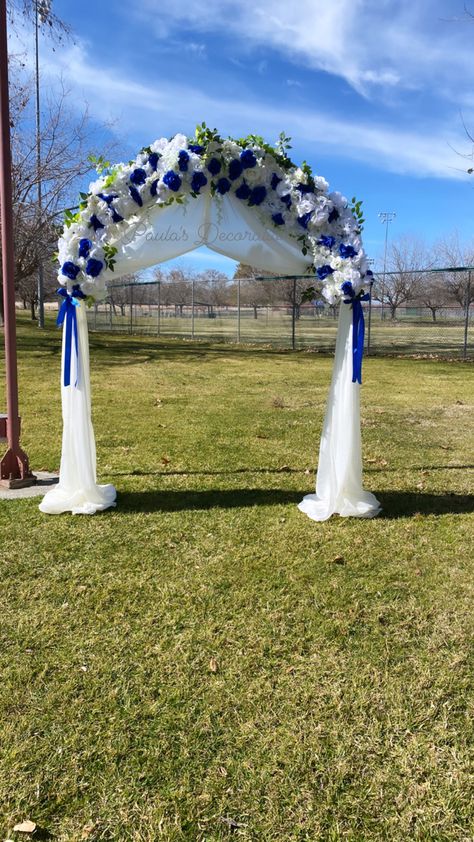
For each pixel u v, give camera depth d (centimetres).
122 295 3198
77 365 432
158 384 1096
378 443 661
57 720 222
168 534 398
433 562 359
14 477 496
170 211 423
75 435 439
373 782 196
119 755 205
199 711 228
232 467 556
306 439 667
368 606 306
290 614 298
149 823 179
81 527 408
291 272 450
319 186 412
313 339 2270
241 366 1424
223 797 189
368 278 407
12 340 479
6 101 435
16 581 329
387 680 247
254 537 394
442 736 217
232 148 399
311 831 178
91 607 303
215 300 3638
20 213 1362
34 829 175
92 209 407
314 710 229
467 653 267
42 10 930
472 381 1180
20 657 260
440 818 183
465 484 513
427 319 2744
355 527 414
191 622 290
